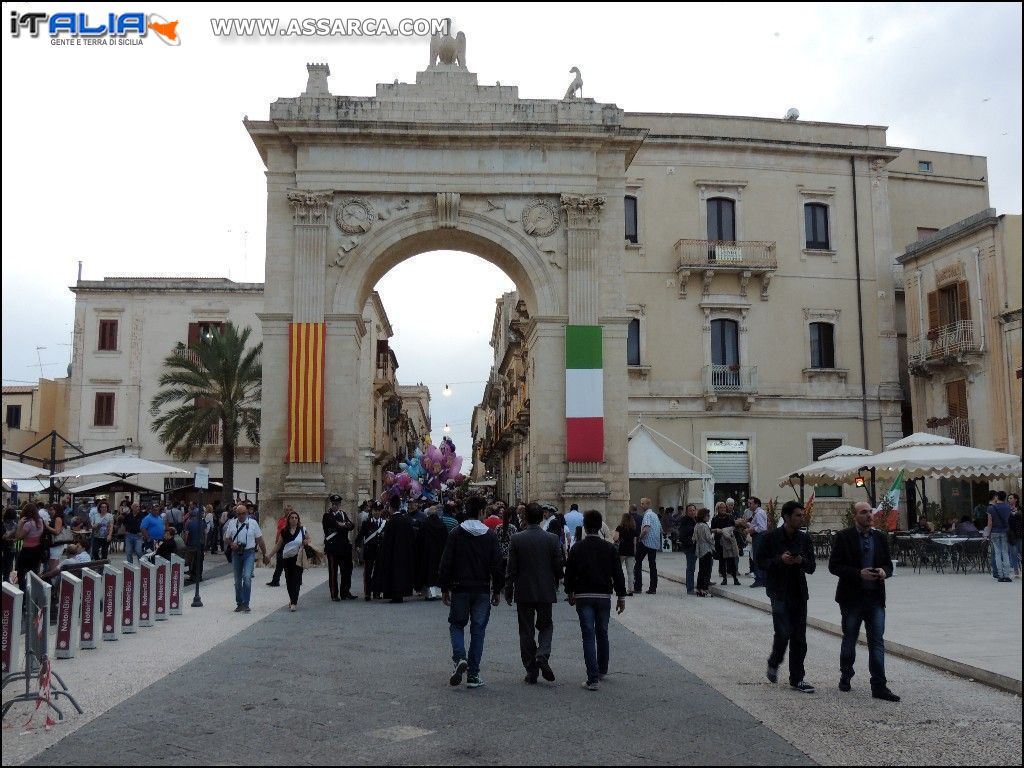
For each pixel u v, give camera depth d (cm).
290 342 2606
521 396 4953
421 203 2698
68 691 878
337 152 2681
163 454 4378
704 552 1834
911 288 3597
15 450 4591
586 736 718
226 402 3519
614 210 2748
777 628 911
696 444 3419
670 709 811
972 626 1236
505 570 986
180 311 4466
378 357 5403
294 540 1587
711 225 3538
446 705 826
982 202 3912
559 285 2702
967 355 3238
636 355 3447
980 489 3266
